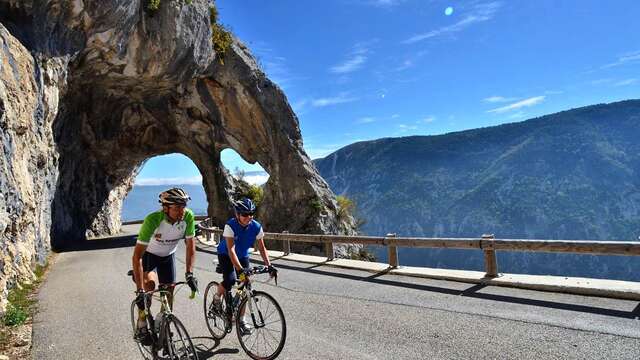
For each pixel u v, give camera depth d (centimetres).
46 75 1533
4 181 948
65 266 1516
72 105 2620
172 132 3584
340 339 550
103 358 527
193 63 2620
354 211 3547
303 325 620
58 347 582
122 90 2761
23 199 1140
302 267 1217
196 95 3081
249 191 3712
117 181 3941
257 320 501
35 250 1419
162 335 440
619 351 457
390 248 1093
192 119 3312
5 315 734
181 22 2312
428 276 937
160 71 2459
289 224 3105
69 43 1753
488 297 723
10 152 1041
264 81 3281
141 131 3450
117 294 938
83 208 3222
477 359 460
